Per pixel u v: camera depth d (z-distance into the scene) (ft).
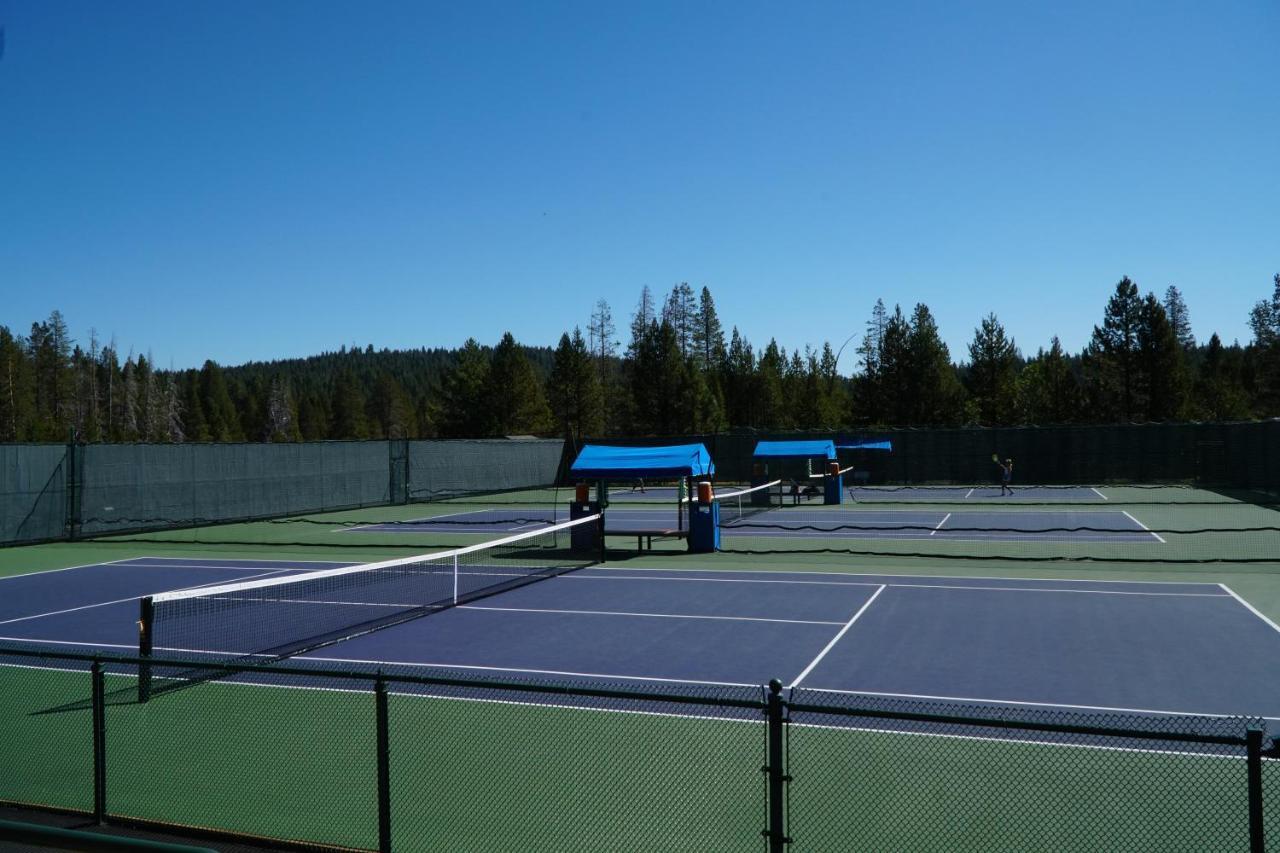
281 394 441.68
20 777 27.55
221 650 43.86
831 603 53.21
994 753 27.50
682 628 46.88
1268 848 20.86
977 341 254.27
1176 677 36.11
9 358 301.02
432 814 24.09
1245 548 74.95
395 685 36.45
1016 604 51.93
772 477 161.27
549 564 72.18
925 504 123.34
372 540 91.91
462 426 273.75
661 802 24.56
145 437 359.25
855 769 26.43
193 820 24.27
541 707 33.14
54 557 81.82
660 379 234.79
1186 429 150.30
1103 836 21.76
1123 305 222.07
